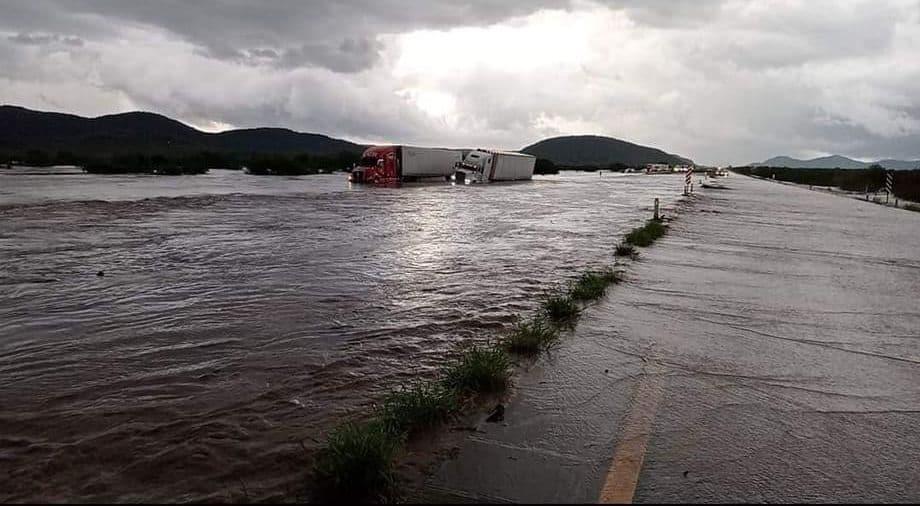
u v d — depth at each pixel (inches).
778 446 169.8
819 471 155.6
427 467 153.7
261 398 204.4
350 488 140.6
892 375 236.8
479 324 308.5
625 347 265.3
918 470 157.8
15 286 399.9
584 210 1187.9
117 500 138.4
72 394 208.7
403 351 261.1
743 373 233.6
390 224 853.2
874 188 2148.1
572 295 370.9
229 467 154.4
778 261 547.8
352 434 155.3
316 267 484.1
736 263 528.1
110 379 224.4
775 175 3969.0
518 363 240.7
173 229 755.4
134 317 319.9
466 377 210.1
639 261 526.0
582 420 184.5
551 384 216.5
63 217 876.6
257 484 145.6
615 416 188.2
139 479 148.5
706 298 375.2
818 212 1224.8
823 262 552.4
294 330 294.8
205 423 182.9
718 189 2325.3
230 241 647.1
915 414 196.7
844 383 225.5
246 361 246.1
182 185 1894.7
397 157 2253.9
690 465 156.7
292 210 1086.4
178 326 301.9
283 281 422.6
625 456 160.7
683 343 273.4
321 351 260.1
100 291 385.7
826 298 386.9
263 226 807.7
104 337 282.0
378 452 145.6
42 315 323.3
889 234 828.6
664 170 6250.0
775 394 211.6
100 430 178.2
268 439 171.6
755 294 392.5
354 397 205.6
